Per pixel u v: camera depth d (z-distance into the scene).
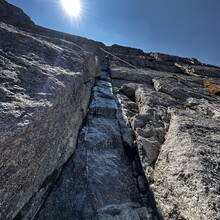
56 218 3.05
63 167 3.90
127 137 5.19
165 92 8.57
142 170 4.25
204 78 14.08
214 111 6.41
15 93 2.89
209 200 2.58
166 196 3.28
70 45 6.99
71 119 4.32
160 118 5.87
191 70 16.50
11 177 2.38
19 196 2.60
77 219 3.09
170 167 3.56
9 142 2.24
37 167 2.96
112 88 8.84
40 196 3.13
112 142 4.98
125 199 3.62
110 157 4.52
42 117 2.85
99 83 8.93
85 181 3.72
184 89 9.08
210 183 2.82
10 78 3.15
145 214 3.41
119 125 5.72
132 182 4.07
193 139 3.94
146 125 5.46
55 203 3.24
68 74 4.35
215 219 2.36
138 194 3.82
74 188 3.54
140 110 6.86
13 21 12.29
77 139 4.70
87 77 5.94
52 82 3.65
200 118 5.56
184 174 3.16
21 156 2.50
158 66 17.22
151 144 4.70
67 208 3.21
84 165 4.08
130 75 10.92
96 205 3.33
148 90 7.98
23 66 3.71
